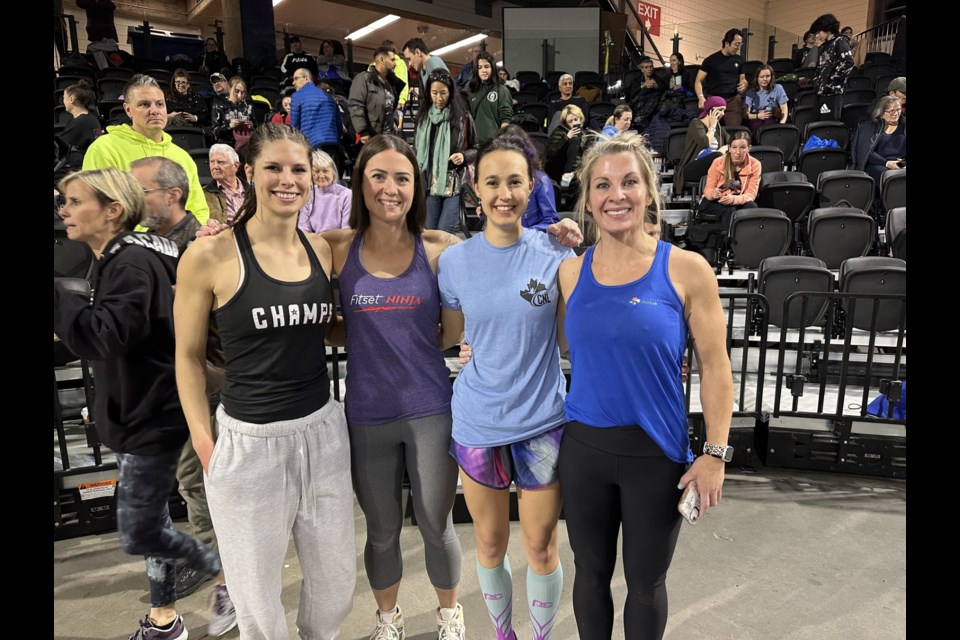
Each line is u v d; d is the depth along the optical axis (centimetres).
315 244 162
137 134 286
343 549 167
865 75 910
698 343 141
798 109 736
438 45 1547
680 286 139
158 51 1156
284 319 146
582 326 143
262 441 149
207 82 899
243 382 149
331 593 168
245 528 151
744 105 714
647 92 820
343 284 166
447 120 394
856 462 301
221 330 148
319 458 158
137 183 175
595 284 144
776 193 467
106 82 761
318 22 1434
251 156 144
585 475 148
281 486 153
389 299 163
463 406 163
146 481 179
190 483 214
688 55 1441
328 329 188
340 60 1063
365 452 170
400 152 159
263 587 156
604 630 157
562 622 205
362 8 1338
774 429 308
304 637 174
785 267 359
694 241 440
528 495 162
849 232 411
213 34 1216
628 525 147
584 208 155
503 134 156
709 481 138
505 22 1101
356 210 166
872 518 264
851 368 365
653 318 137
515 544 250
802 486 293
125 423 173
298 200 145
